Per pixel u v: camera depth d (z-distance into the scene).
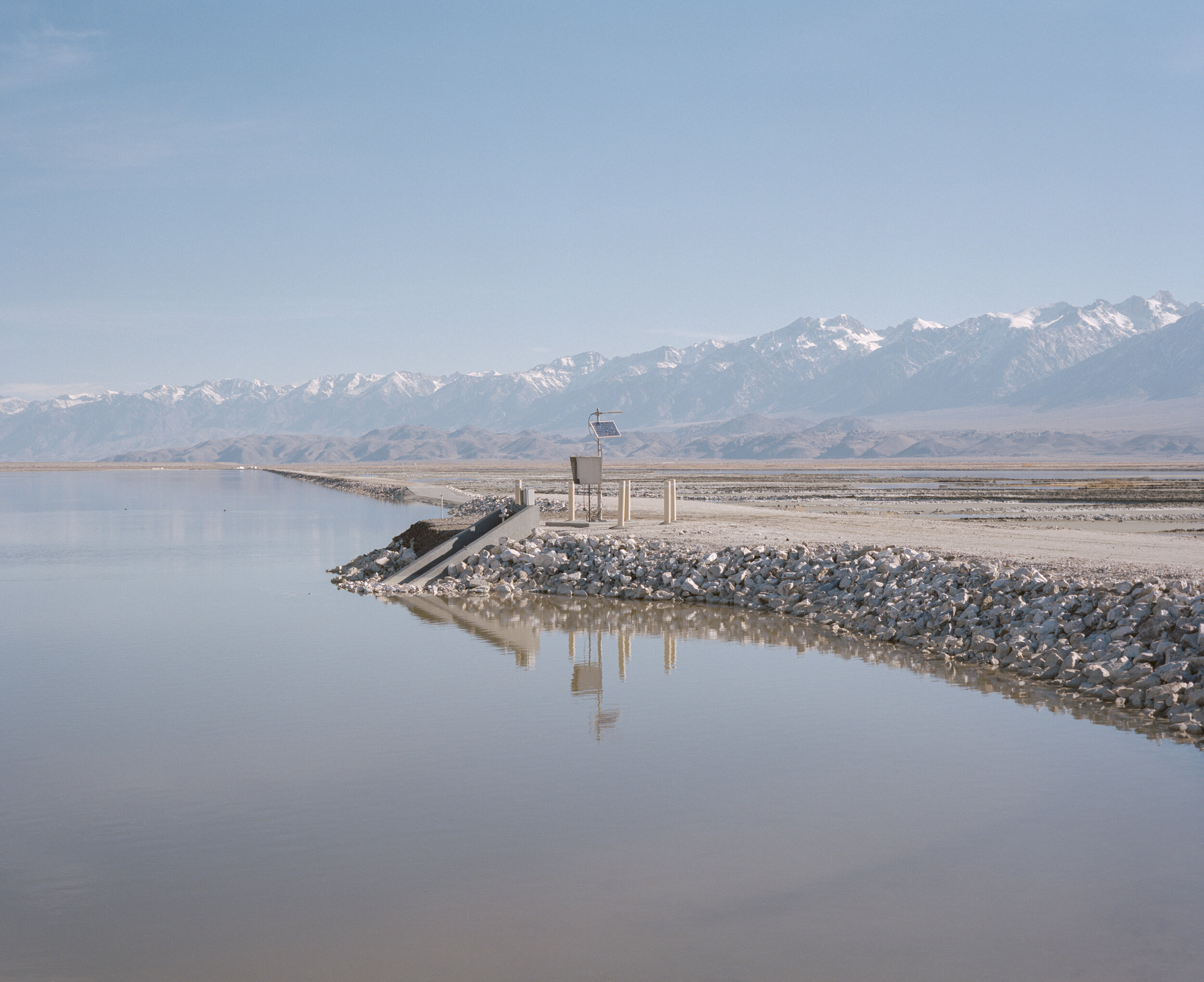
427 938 9.01
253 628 25.02
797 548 32.38
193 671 19.95
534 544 35.34
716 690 18.17
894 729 15.56
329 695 17.73
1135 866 10.54
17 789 12.87
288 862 10.59
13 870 10.45
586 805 12.20
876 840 11.13
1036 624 21.39
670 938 8.99
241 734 15.35
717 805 12.20
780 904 9.65
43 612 27.62
